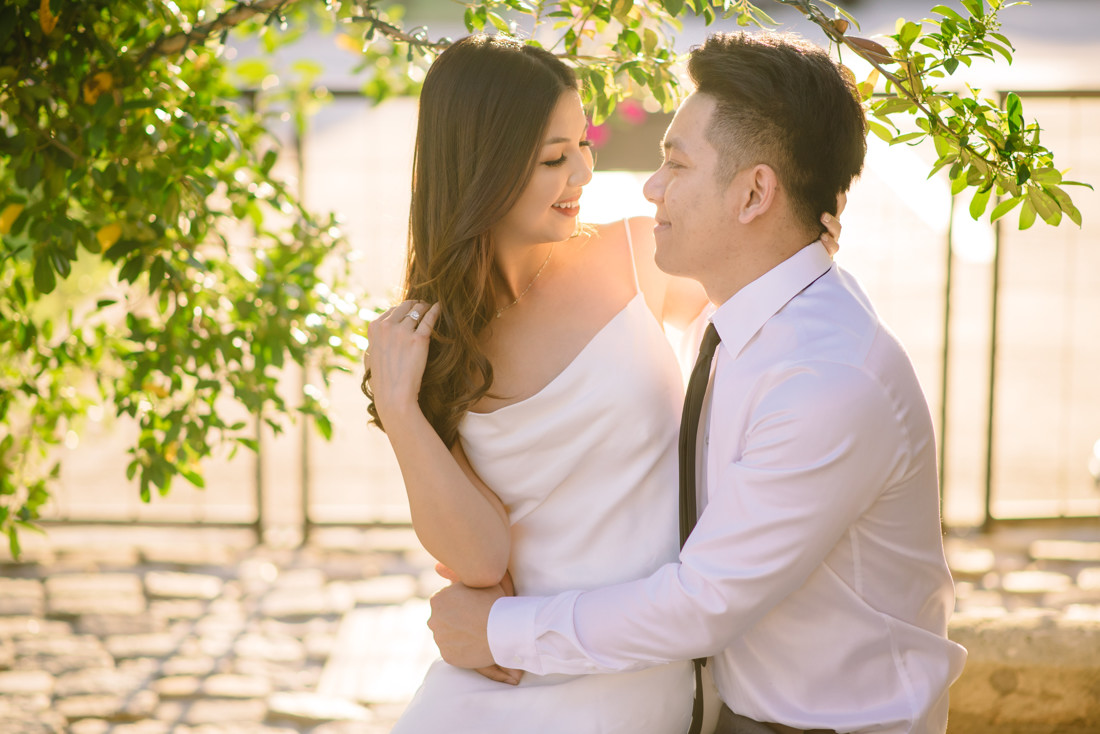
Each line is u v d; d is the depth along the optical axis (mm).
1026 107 12266
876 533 1811
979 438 6051
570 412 1970
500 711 1982
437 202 1926
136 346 2828
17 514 2822
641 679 2002
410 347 1904
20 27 2232
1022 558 4734
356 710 3658
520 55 1867
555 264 2080
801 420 1700
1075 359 7250
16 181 2297
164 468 2625
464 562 1944
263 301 2652
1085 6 19453
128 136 2305
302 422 5125
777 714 1868
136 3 2340
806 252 1840
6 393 2797
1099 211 10461
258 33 3277
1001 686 2742
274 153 2744
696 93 1838
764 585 1730
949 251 4781
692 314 2262
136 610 4371
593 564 2027
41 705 3650
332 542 5023
